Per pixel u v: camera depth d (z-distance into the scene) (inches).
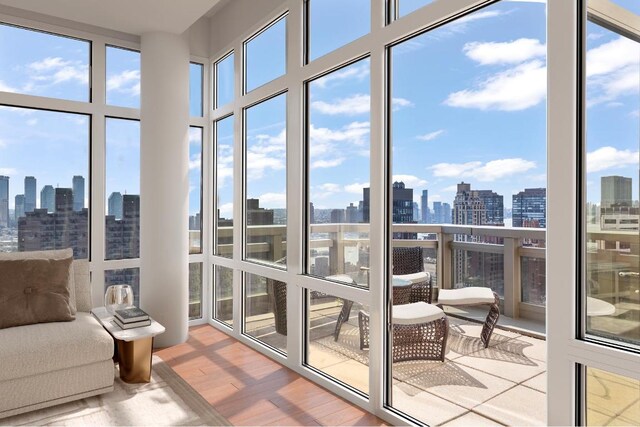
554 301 67.6
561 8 65.8
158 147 150.7
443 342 89.5
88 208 155.3
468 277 84.0
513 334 77.5
